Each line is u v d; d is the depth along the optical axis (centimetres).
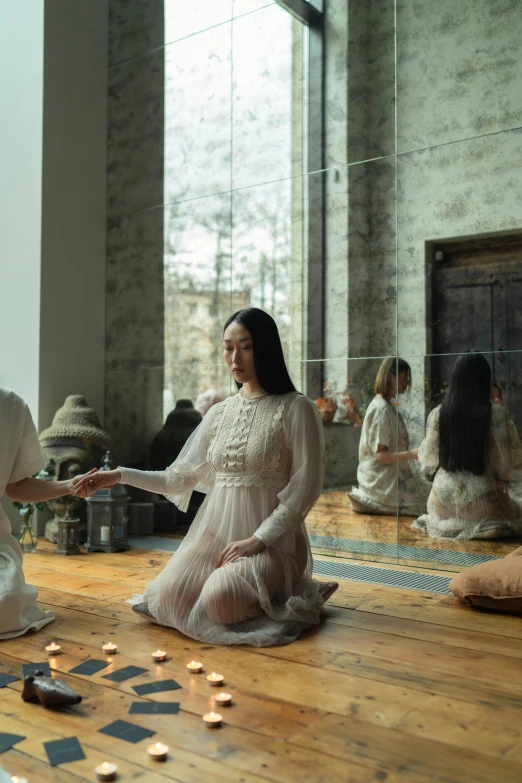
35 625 238
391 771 143
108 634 236
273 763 146
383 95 373
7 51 471
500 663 208
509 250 334
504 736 160
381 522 370
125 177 486
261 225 420
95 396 484
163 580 245
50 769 144
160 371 464
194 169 451
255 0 424
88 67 482
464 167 347
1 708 174
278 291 411
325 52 395
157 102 470
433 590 304
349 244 384
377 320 374
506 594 260
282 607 240
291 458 252
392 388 368
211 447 260
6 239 468
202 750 152
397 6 368
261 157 420
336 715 170
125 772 142
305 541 261
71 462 414
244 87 429
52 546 411
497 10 338
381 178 373
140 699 179
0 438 246
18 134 464
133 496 471
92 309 483
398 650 220
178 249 458
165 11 466
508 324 334
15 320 461
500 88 337
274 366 255
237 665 205
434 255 355
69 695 171
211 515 256
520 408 331
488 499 340
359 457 378
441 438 352
